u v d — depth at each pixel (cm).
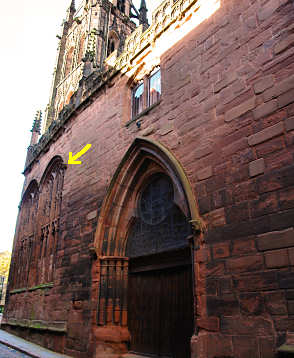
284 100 737
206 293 764
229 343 682
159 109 1138
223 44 959
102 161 1373
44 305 1490
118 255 1173
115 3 3838
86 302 1170
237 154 805
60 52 3706
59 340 1262
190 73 1048
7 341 1545
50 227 1823
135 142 1165
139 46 1372
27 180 2489
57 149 1920
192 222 831
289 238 641
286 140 707
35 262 1892
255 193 733
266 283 653
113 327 1073
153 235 1106
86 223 1331
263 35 841
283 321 605
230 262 735
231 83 888
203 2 1094
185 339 909
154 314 1033
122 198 1216
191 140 961
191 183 912
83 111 1673
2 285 7138
